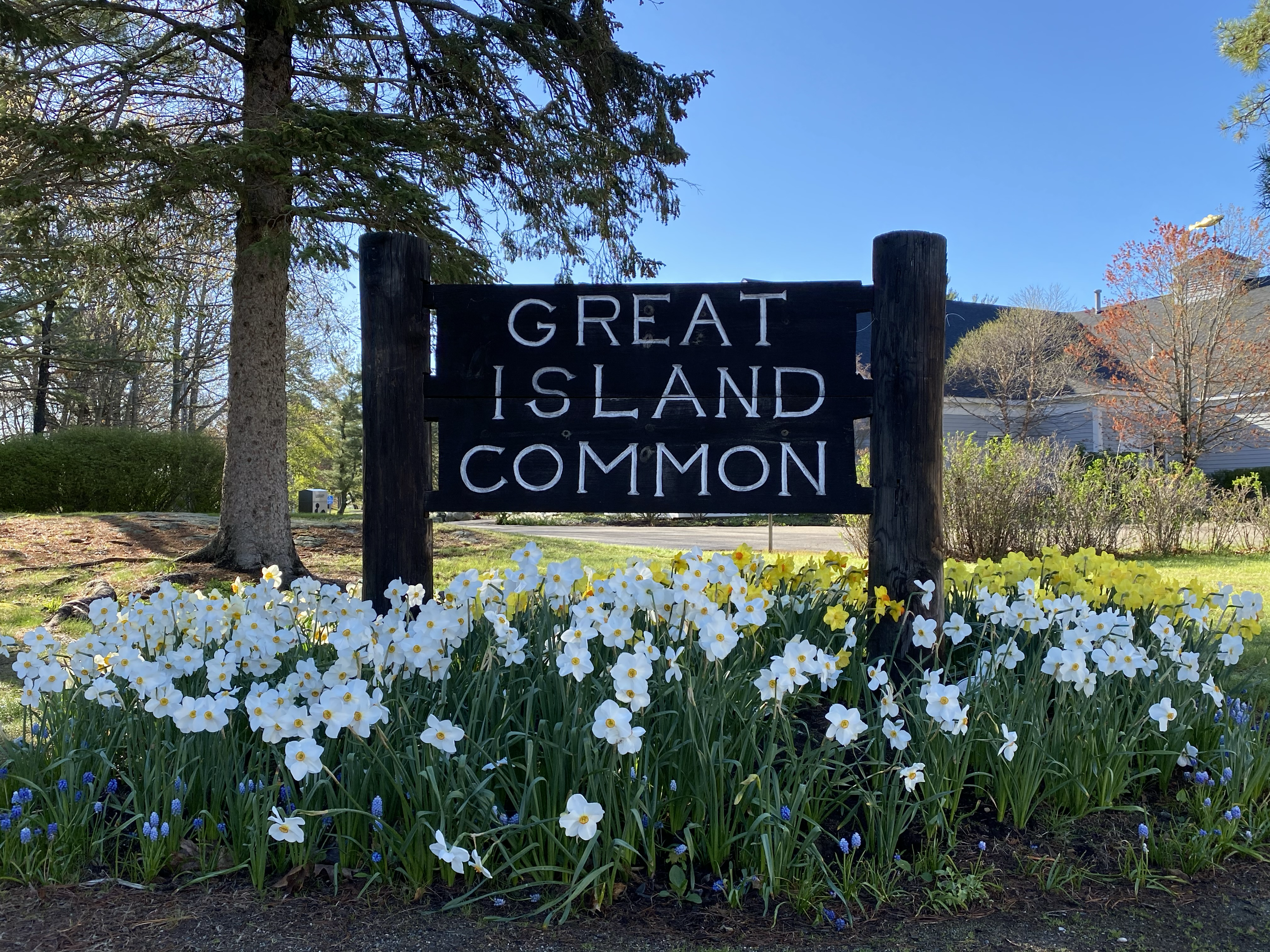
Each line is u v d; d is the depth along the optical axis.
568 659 2.51
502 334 3.63
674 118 10.21
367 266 3.56
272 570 3.54
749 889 2.31
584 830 2.12
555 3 9.46
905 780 2.39
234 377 8.57
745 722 2.61
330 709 2.28
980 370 28.94
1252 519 11.64
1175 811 2.77
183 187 7.38
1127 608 3.64
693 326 3.60
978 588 3.84
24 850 2.38
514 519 24.19
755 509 3.55
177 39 9.08
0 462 15.18
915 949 2.06
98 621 3.31
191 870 2.38
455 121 9.41
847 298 3.56
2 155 7.81
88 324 22.75
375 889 2.29
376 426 3.53
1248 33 11.21
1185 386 18.05
